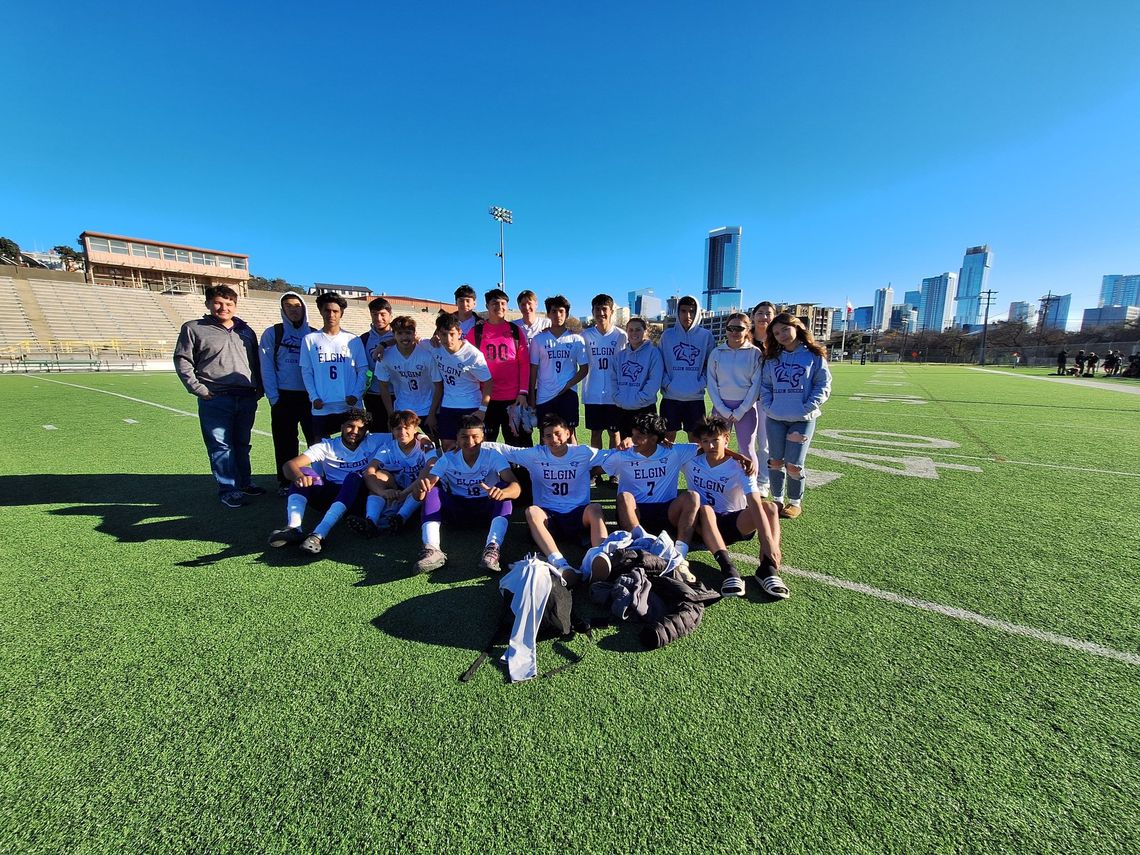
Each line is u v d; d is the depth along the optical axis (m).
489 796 1.55
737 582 2.81
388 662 2.22
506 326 5.02
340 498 3.59
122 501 4.54
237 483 4.73
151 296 39.50
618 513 3.32
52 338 31.84
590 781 1.61
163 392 14.41
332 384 4.57
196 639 2.39
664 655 2.29
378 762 1.67
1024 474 5.58
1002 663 2.23
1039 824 1.47
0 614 2.60
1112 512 4.28
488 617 2.61
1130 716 1.91
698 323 4.98
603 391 5.20
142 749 1.73
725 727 1.84
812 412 3.77
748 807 1.52
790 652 2.31
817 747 1.75
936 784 1.61
